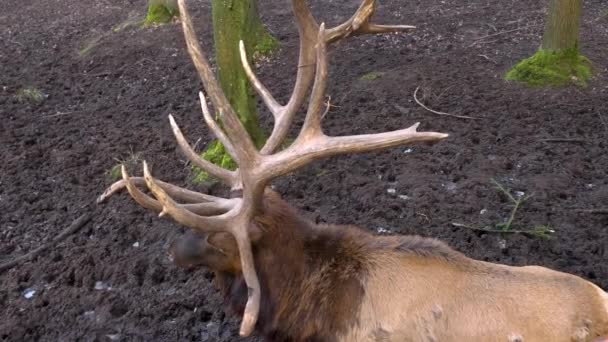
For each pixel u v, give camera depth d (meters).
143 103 9.32
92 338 4.94
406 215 6.20
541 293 3.47
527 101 8.68
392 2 13.55
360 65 10.16
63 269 5.73
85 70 10.89
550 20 9.32
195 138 8.02
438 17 12.34
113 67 10.86
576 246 5.71
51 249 6.03
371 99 8.91
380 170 7.05
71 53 11.80
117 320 5.12
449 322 3.45
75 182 7.22
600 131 7.83
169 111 8.95
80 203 6.76
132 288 5.48
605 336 3.41
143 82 10.11
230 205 3.66
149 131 8.33
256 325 3.81
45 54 11.84
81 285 5.61
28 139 8.26
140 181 3.79
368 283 3.57
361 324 3.55
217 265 3.75
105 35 12.42
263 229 3.62
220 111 3.46
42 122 8.85
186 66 10.56
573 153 7.34
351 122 8.23
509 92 8.95
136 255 5.85
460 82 9.29
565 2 9.09
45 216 6.61
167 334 4.97
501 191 6.50
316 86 3.51
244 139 3.52
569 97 8.77
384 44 10.99
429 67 9.88
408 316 3.49
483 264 3.63
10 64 11.40
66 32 13.09
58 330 5.06
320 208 6.40
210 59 10.74
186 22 3.35
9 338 5.00
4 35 13.21
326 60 3.47
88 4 15.03
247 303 3.43
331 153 3.45
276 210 3.67
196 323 5.08
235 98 6.83
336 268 3.63
